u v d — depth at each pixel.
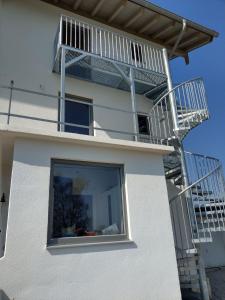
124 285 3.93
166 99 7.56
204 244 8.17
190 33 8.93
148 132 7.76
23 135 3.97
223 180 6.05
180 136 6.62
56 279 3.52
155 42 9.15
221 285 6.53
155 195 4.76
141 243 4.30
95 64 6.78
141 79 7.40
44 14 7.45
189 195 6.07
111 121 7.26
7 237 3.44
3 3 6.93
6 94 6.07
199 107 6.66
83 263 3.76
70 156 4.28
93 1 7.67
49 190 3.94
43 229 3.68
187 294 5.55
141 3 7.67
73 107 6.94
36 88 6.49
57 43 6.63
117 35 7.77
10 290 3.25
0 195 4.86
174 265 4.41
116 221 4.38
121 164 4.73
